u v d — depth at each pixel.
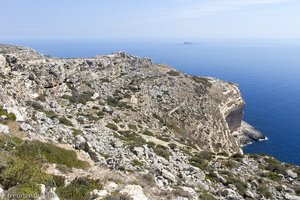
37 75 68.12
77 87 83.50
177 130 87.31
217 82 145.25
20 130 26.58
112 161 30.83
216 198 29.84
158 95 102.75
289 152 131.62
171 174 30.78
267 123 182.12
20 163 17.14
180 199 22.19
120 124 66.25
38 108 48.19
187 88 119.19
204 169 42.09
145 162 35.34
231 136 112.06
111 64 113.12
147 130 71.50
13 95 43.53
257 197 36.19
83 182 19.31
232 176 42.31
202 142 90.31
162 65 143.12
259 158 56.88
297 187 42.53
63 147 27.58
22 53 102.94
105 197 17.59
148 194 20.86
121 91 94.88
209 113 108.56
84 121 55.84
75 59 101.06
